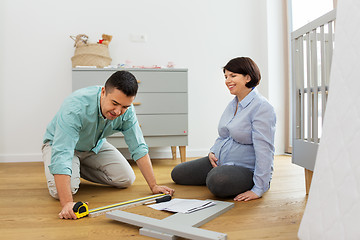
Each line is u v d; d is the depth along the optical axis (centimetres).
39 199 154
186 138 287
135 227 111
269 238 99
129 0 323
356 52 64
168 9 329
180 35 331
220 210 124
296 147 172
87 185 189
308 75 164
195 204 130
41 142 310
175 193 165
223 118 172
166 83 283
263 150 148
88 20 317
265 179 150
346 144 63
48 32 311
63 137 127
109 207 130
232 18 339
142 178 210
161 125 283
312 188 71
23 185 188
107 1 320
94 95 141
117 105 127
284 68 333
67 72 313
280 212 127
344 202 61
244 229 107
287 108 331
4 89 305
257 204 139
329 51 147
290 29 329
